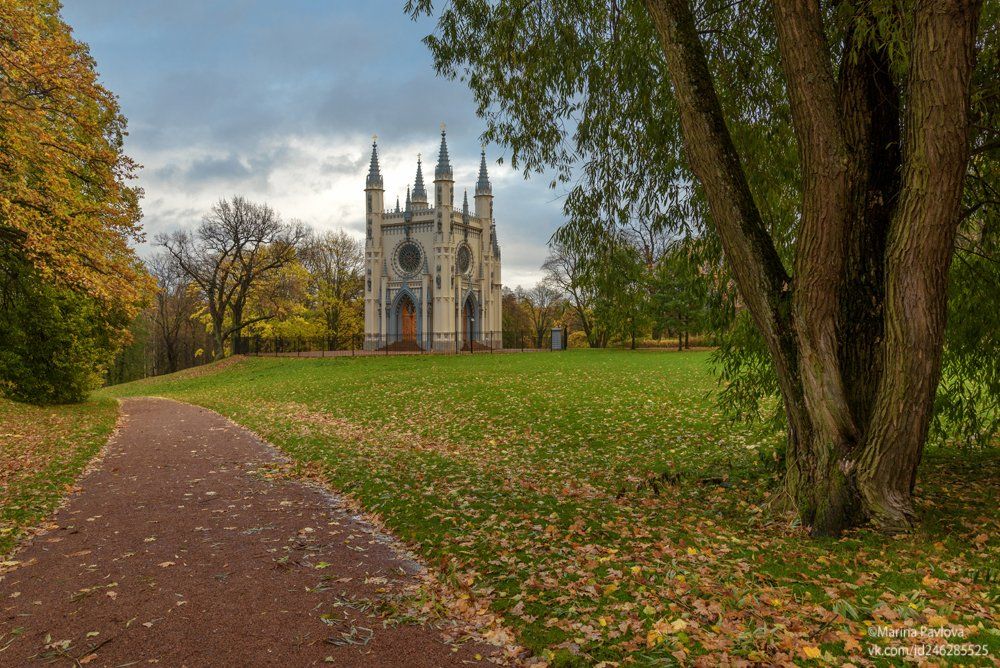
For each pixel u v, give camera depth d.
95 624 4.97
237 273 55.44
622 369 28.36
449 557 6.38
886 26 5.80
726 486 8.93
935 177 5.38
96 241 16.78
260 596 5.51
